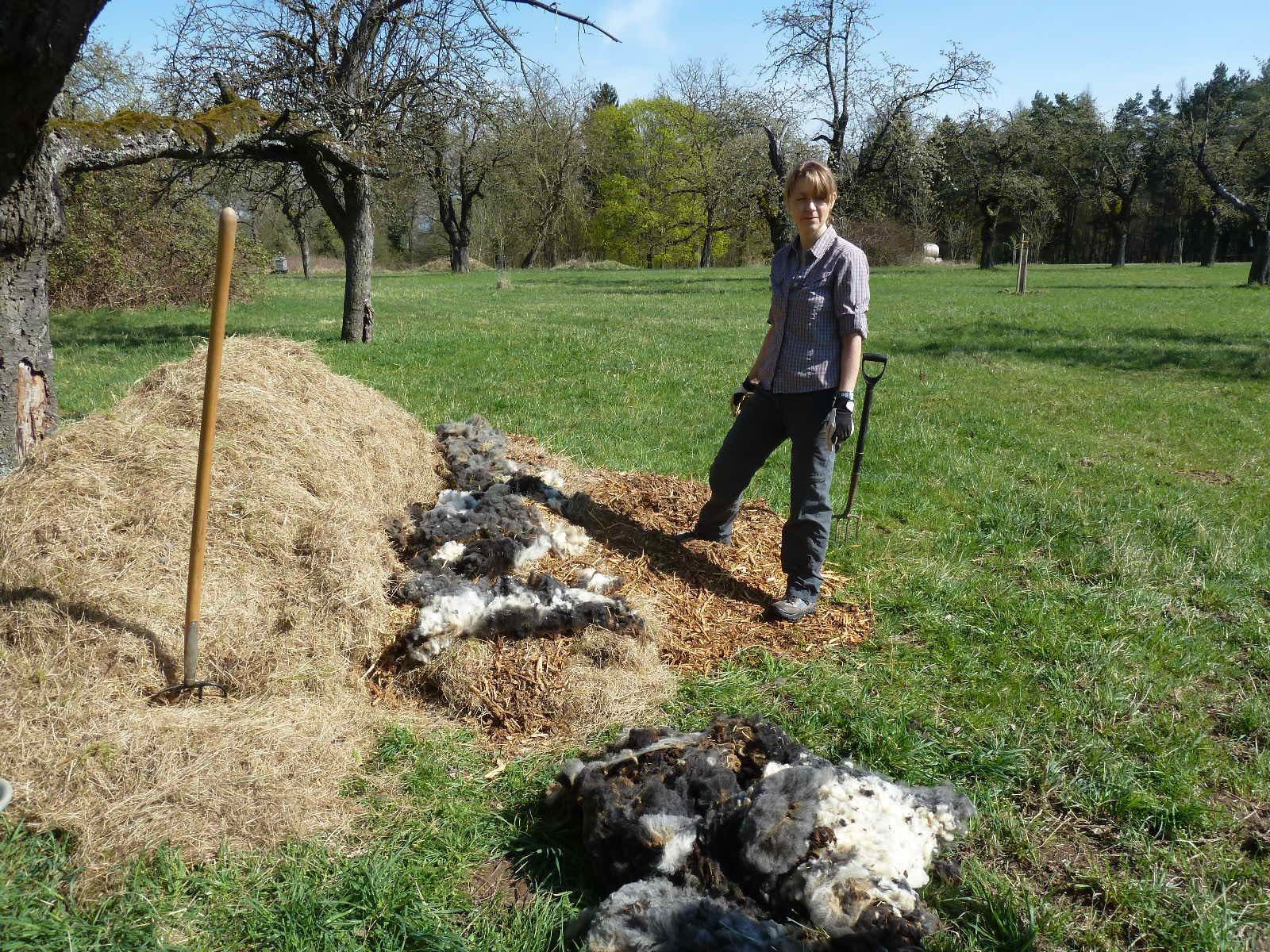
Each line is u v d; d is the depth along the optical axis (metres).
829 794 2.73
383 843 2.86
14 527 3.49
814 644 4.29
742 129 37.88
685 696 3.81
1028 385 11.45
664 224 61.75
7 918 2.39
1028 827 3.08
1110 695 3.84
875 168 36.66
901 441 8.30
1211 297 27.09
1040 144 52.47
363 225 13.45
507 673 3.72
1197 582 5.14
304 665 3.51
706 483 6.34
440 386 9.98
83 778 2.81
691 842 2.66
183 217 20.44
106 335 14.80
